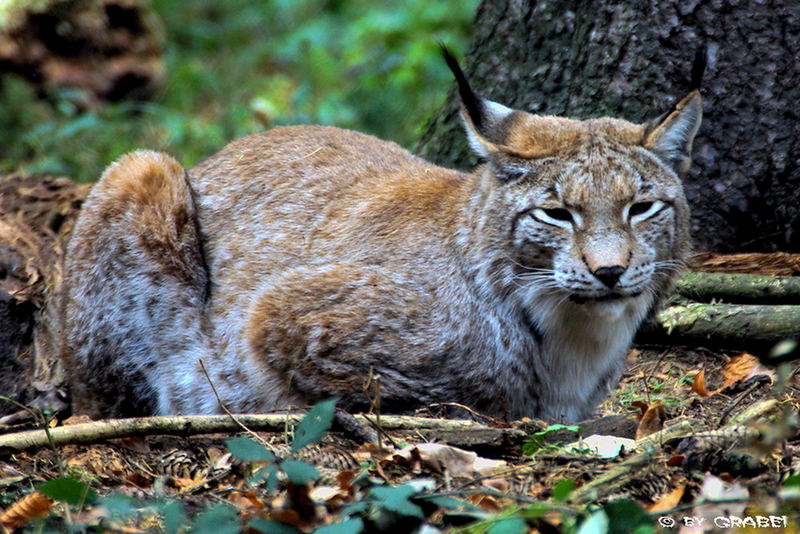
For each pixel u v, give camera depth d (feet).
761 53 36.19
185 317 33.32
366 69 68.08
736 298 35.42
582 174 28.07
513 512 20.68
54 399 35.58
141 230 33.32
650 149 28.84
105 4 64.18
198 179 35.37
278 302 31.22
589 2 38.04
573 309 29.48
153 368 33.65
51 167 53.62
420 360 29.86
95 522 22.27
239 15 82.84
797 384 30.81
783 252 36.94
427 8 73.31
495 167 29.04
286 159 34.42
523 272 29.09
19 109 60.08
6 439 26.23
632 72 37.27
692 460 23.53
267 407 31.83
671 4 36.68
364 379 30.09
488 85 40.42
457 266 29.96
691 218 37.45
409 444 25.75
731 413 27.43
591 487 22.45
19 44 61.52
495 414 30.32
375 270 30.71
